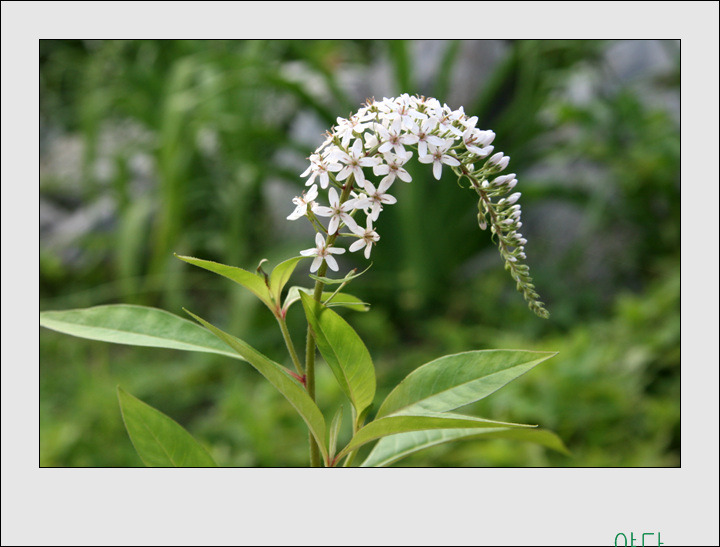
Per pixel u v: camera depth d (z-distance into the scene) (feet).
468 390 1.50
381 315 3.31
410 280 3.36
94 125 3.78
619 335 2.54
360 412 1.52
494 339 2.85
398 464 2.07
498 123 3.59
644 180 3.21
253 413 2.38
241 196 3.23
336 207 1.47
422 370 1.52
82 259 3.96
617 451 2.05
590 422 2.10
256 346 3.00
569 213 3.66
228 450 2.27
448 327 3.10
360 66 4.32
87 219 4.09
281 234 3.57
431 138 1.47
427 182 3.43
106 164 4.16
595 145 3.39
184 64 3.29
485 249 3.62
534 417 2.13
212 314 3.41
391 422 1.44
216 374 2.96
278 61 3.84
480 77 3.82
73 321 1.56
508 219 1.50
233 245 3.20
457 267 3.60
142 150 3.70
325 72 3.37
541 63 3.69
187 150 3.19
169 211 3.13
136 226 3.30
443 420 1.43
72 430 2.31
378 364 2.94
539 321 3.08
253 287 1.53
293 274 3.38
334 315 1.47
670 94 3.59
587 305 3.25
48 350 3.20
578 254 3.41
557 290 3.33
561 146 3.58
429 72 3.81
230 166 3.43
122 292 3.28
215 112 3.33
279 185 3.67
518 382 2.18
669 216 3.37
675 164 3.14
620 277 3.40
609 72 3.81
